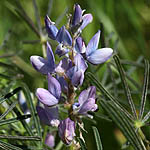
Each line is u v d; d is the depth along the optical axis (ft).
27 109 1.20
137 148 0.96
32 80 1.39
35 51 1.62
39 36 1.38
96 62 0.99
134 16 1.84
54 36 0.98
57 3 1.70
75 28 0.95
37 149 1.08
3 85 1.32
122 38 1.80
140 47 1.80
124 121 0.94
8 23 1.73
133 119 1.02
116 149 1.45
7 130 1.20
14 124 1.20
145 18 1.85
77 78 0.94
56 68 0.96
